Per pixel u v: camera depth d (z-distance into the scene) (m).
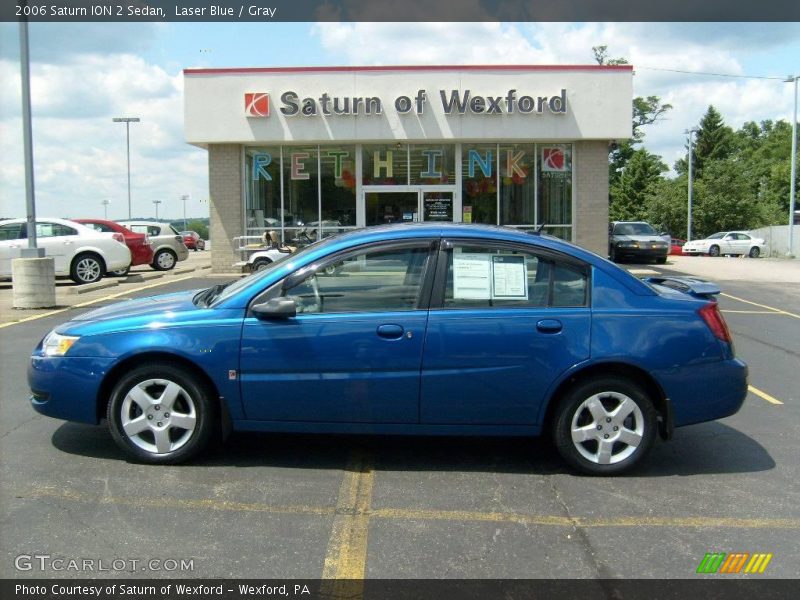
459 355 4.58
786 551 3.73
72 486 4.43
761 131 106.00
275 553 3.63
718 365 4.72
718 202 59.38
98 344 4.70
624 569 3.53
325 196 18.67
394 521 4.03
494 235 4.77
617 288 4.72
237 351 4.60
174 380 4.69
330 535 3.84
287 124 17.83
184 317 4.68
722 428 5.91
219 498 4.29
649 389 4.80
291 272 4.70
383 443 5.36
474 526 3.98
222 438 4.79
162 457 4.75
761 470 4.92
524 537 3.85
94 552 3.61
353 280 4.70
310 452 5.13
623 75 17.80
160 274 19.52
